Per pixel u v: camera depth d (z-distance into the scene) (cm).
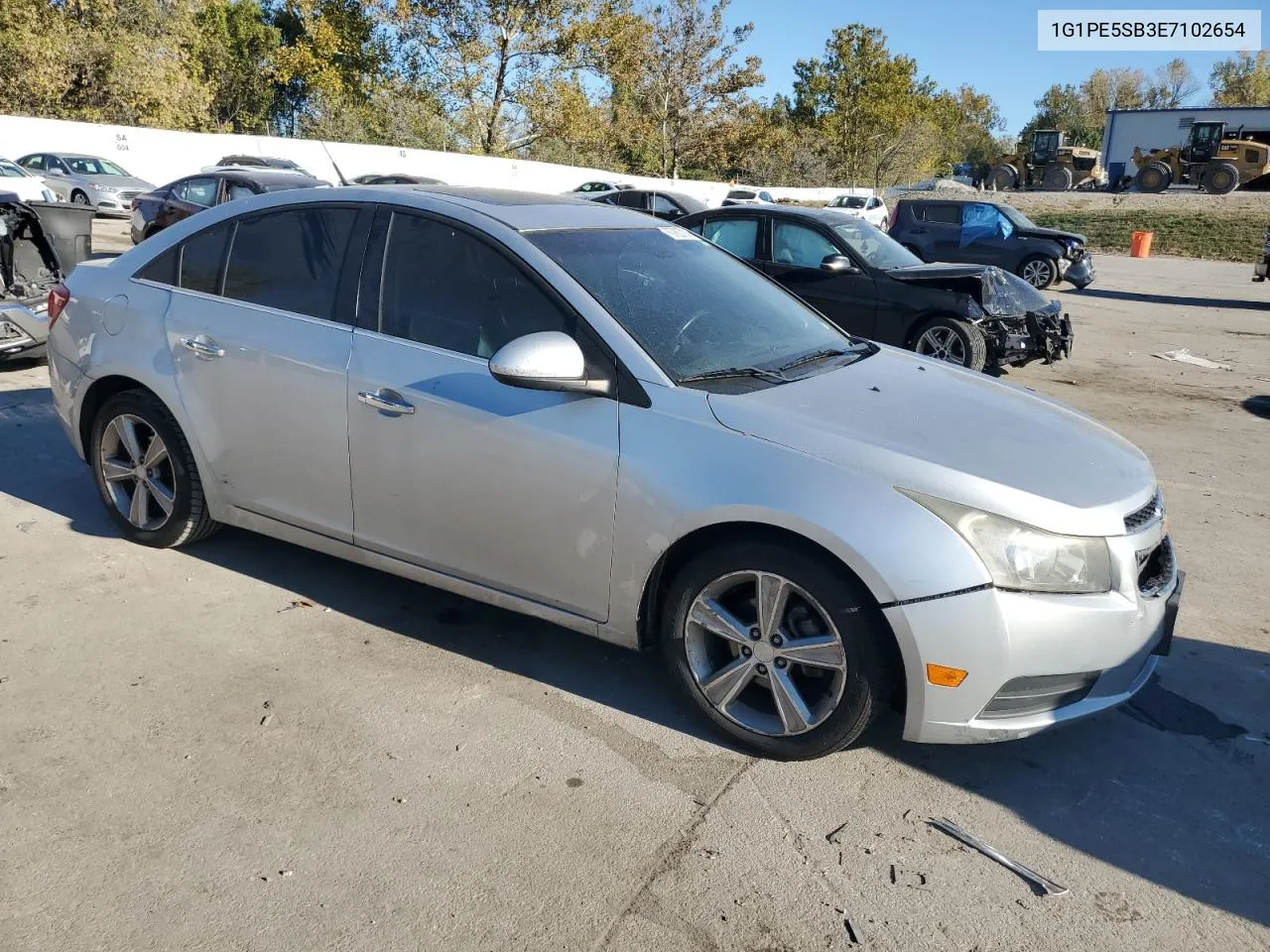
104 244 1689
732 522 305
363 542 382
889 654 295
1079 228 3262
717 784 305
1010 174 4541
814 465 297
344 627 393
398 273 373
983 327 911
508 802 292
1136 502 313
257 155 2831
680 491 308
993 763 324
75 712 327
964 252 1894
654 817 288
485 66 3641
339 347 375
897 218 1966
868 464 296
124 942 235
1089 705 305
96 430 450
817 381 351
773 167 5009
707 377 335
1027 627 283
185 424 416
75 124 2581
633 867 268
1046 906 261
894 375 378
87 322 446
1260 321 1537
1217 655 406
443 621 402
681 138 4278
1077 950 246
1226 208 3359
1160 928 255
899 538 284
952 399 356
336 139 3519
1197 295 1905
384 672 361
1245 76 9225
